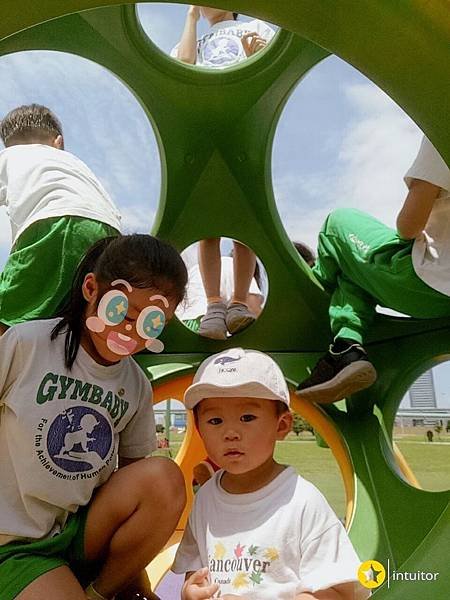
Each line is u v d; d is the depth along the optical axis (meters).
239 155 1.67
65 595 0.81
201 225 1.69
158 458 0.93
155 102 1.63
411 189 1.27
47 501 0.88
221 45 1.76
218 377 0.93
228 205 1.68
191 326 1.95
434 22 0.81
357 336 1.42
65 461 0.89
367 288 1.44
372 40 0.84
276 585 0.85
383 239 1.38
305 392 1.39
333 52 0.88
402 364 1.53
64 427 0.90
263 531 0.88
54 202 1.29
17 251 1.25
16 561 0.83
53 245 1.25
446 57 0.83
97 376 0.95
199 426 0.96
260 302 1.97
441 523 0.90
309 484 0.91
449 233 1.31
